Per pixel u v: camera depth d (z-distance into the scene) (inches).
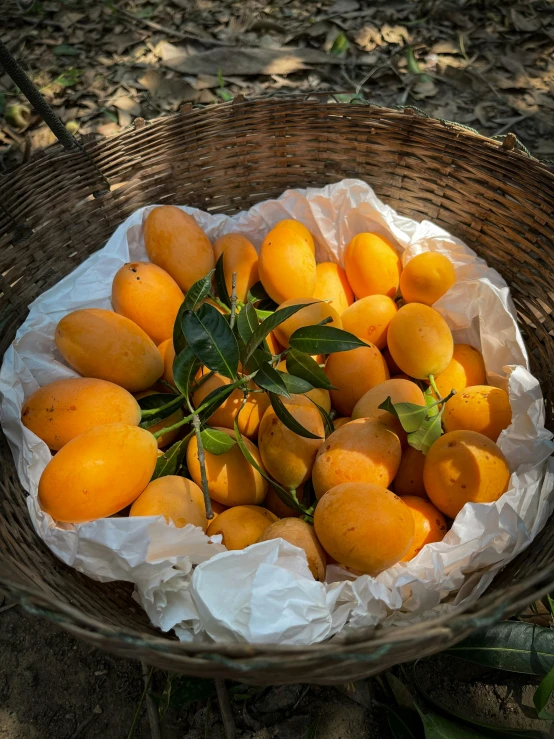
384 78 28.8
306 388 12.7
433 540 12.8
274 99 17.1
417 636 8.3
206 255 16.5
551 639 13.3
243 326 13.3
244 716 14.3
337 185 17.4
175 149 17.4
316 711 14.4
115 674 15.5
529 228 16.0
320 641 10.9
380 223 17.2
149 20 31.1
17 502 13.2
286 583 10.7
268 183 18.6
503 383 15.7
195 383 14.2
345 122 17.3
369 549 11.1
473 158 16.4
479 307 16.0
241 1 31.9
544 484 13.1
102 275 16.2
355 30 30.5
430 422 13.6
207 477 13.2
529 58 29.5
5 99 27.8
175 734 14.4
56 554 12.0
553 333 15.6
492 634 13.5
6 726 14.9
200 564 11.0
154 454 12.5
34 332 15.1
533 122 27.1
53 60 29.5
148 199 17.7
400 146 17.2
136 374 14.4
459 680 14.7
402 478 13.9
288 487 13.2
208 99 27.8
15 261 15.6
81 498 11.5
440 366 14.9
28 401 13.6
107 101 27.9
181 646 8.2
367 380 14.8
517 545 12.1
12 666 15.6
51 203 16.1
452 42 30.2
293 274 15.5
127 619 12.4
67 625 8.5
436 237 16.8
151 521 11.2
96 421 13.1
